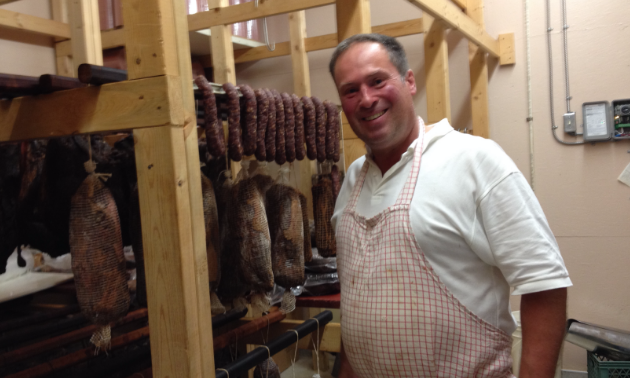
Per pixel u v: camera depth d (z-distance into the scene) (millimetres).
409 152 1235
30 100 1249
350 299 1277
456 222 1135
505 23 3443
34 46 2805
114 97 1131
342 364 1492
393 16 3660
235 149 1519
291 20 3348
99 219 1294
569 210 3289
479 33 2979
